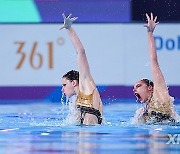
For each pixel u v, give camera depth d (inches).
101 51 1024.2
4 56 1017.5
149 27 571.5
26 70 1015.0
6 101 999.0
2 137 471.8
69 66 1015.0
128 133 494.3
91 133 495.5
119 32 1026.7
